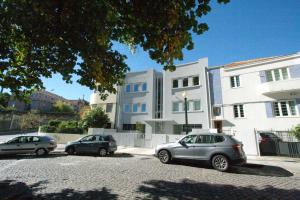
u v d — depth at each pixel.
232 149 8.99
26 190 5.91
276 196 5.62
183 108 24.59
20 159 12.30
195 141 10.10
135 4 4.21
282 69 19.05
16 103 48.03
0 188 6.06
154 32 4.38
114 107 29.62
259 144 14.12
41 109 57.59
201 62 24.33
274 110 19.14
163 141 18.06
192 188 6.30
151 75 28.08
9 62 4.71
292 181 7.32
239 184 6.83
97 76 5.62
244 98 20.77
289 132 15.84
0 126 35.12
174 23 4.06
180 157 10.25
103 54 5.03
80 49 4.51
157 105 27.52
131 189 6.11
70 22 4.06
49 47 5.11
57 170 8.80
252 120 19.97
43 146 14.37
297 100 17.94
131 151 16.39
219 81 22.83
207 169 9.35
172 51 4.30
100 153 14.19
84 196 5.43
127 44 6.08
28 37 4.51
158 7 4.08
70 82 5.95
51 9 3.91
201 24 4.14
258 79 20.25
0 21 3.88
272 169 9.57
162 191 5.95
